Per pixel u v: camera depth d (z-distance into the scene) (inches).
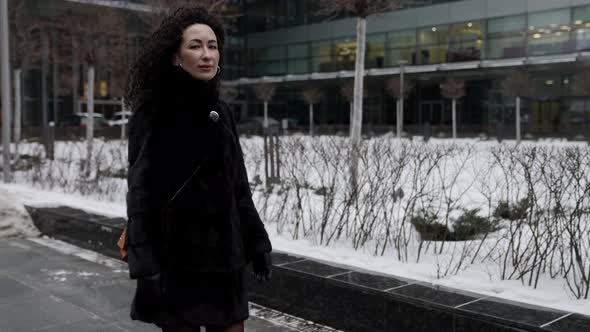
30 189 450.0
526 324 125.6
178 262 86.4
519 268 187.6
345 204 256.1
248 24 1907.0
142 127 88.1
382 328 153.6
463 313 136.0
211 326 89.3
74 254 264.5
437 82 1503.4
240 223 95.0
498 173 358.3
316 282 171.0
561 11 1210.6
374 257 211.3
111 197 378.3
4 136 514.3
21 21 920.3
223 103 98.3
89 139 561.9
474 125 1411.2
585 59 1132.5
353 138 382.3
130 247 84.0
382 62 1544.0
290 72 1784.0
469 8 1363.2
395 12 1504.7
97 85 1742.1
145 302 86.7
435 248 208.4
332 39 1657.2
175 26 90.0
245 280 94.0
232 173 93.0
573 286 171.6
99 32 663.1
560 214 199.8
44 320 174.1
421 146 475.8
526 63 1214.3
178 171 87.4
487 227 223.6
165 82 89.7
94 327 167.9
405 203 306.5
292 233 254.4
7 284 214.1
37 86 1620.3
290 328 168.1
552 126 1293.1
